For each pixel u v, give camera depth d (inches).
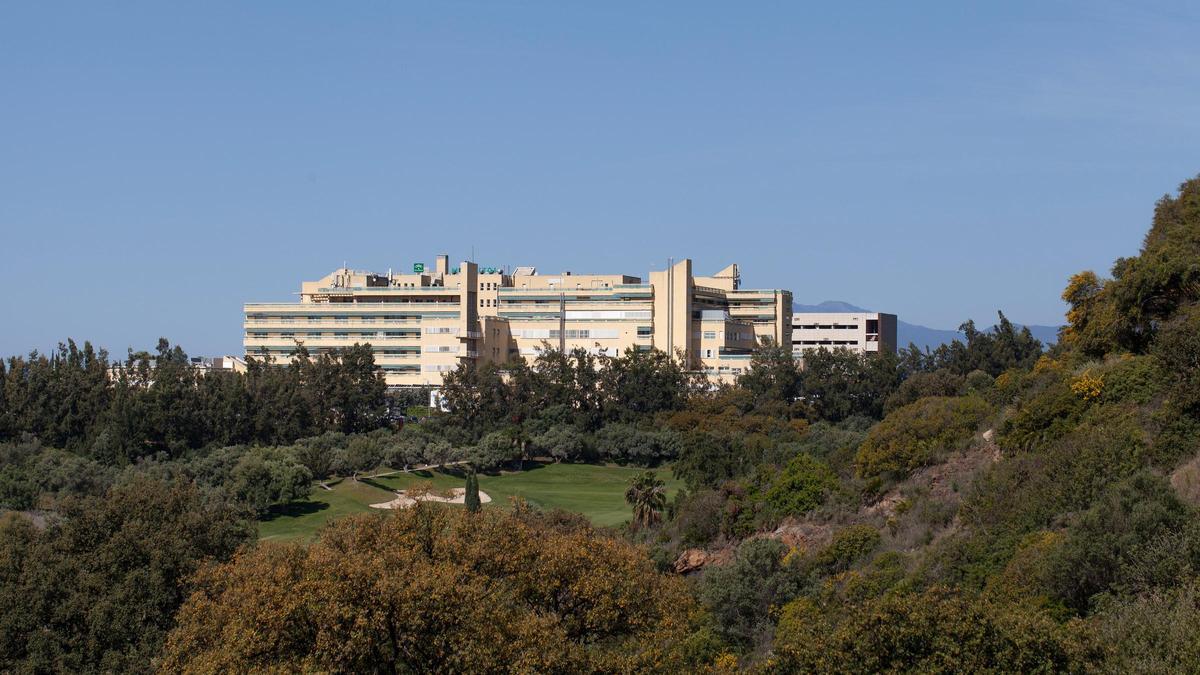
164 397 7249.0
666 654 2645.2
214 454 6830.7
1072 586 2333.9
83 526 3169.3
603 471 7795.3
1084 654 1859.0
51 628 2945.4
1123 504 2411.4
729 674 2402.8
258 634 2253.9
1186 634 1875.0
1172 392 3043.8
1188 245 3956.7
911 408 4451.3
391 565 2346.2
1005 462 3444.9
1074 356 4146.2
